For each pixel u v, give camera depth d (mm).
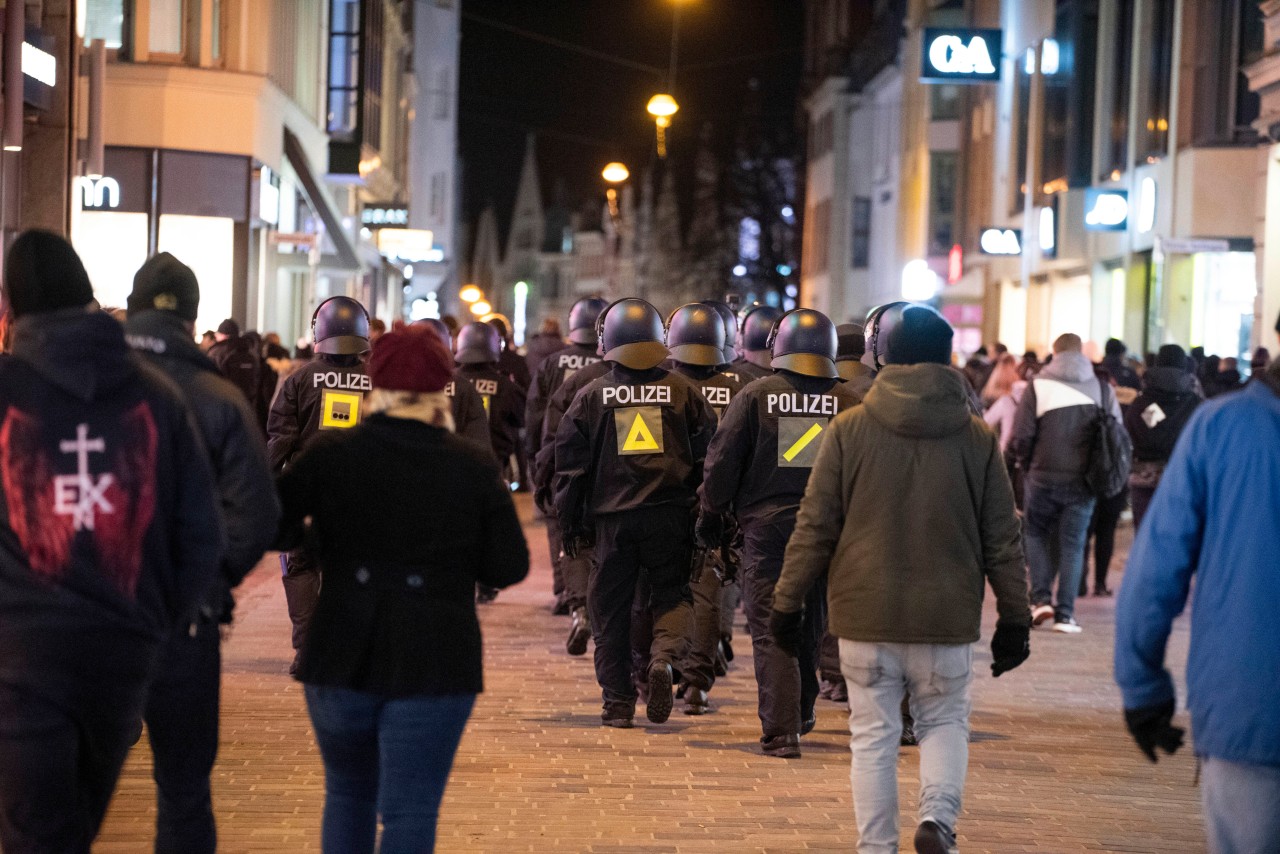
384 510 8477
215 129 47219
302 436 17141
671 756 14430
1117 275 54344
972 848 11688
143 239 46812
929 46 56000
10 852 7801
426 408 8656
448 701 8445
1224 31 44969
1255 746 6906
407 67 95812
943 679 10211
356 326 17062
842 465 10328
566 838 11680
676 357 17359
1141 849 11734
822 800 12914
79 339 7734
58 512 7684
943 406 10281
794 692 14445
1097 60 56000
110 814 11969
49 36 32688
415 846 8398
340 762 8688
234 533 8445
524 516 39562
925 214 82688
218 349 30266
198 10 46969
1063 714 17000
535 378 22875
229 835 11516
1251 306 44781
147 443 7824
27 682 7648
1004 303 70188
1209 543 7109
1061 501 23047
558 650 20422
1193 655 7145
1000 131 69812
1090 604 26375
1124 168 53062
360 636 8406
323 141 61375
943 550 10188
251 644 20172
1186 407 26188
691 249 165750
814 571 10422
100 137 34875
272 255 52656
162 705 8797
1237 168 44906
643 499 15117
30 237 7863
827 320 14461
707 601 16688
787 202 144125
